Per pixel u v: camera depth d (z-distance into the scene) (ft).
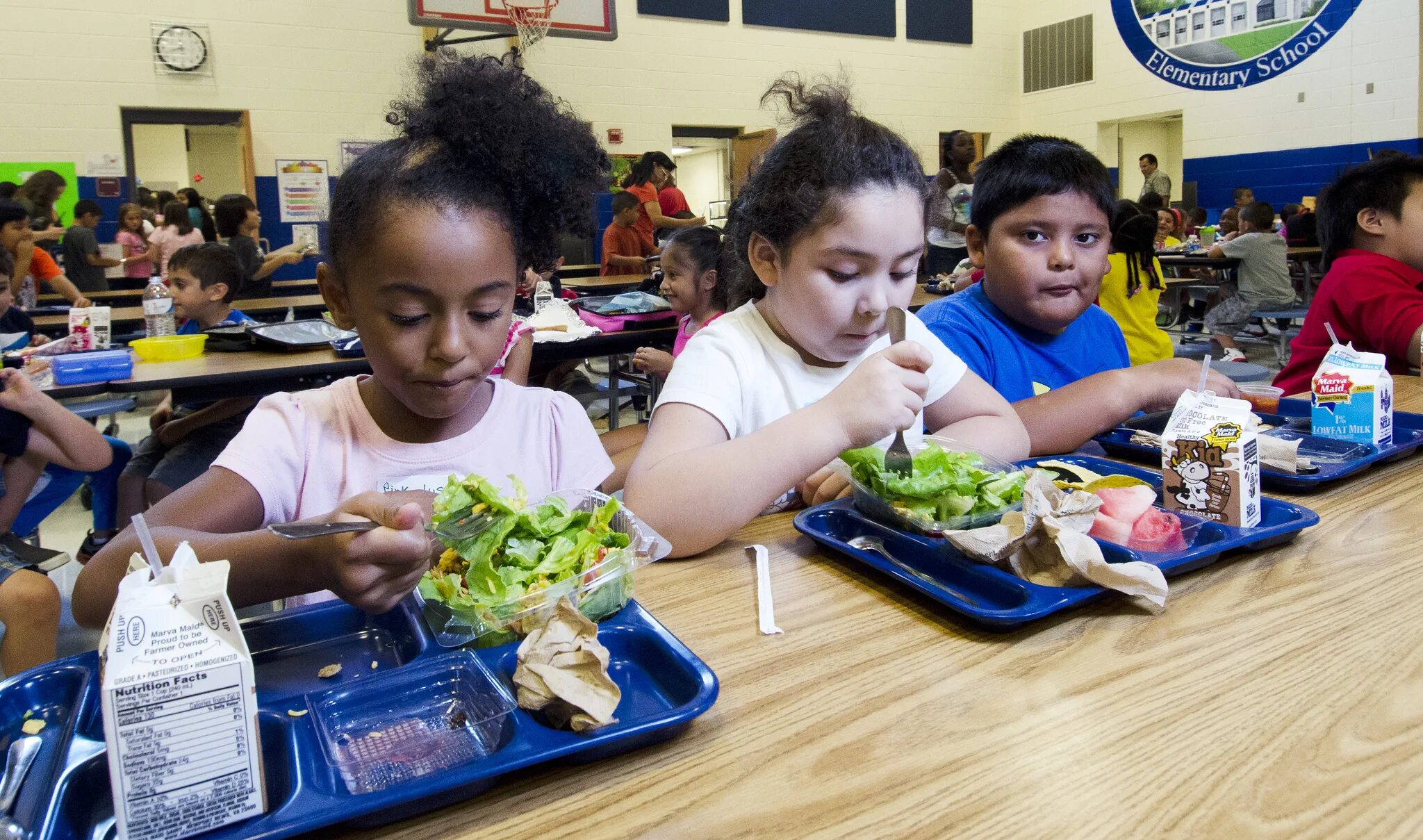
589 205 3.37
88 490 10.80
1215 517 2.82
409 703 1.93
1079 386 4.24
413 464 3.38
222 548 2.25
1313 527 2.96
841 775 1.65
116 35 20.42
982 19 31.76
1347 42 25.20
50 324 12.03
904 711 1.87
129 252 20.26
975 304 5.38
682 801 1.58
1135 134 32.19
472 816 1.57
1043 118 32.53
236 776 1.50
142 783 1.44
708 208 20.59
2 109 19.76
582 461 3.69
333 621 2.33
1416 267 6.52
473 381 2.80
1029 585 2.40
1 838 1.50
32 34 19.79
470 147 2.72
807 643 2.21
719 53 27.14
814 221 3.28
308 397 3.43
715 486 2.86
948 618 2.35
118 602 1.48
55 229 18.45
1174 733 1.75
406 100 3.02
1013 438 3.76
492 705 1.86
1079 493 2.67
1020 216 4.83
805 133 3.41
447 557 2.33
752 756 1.72
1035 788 1.59
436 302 2.60
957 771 1.65
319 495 3.28
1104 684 1.96
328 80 22.36
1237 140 27.86
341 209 2.66
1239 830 1.46
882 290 3.39
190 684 1.46
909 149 3.46
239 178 31.09
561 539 2.35
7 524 5.72
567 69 25.16
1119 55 30.04
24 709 1.92
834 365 3.90
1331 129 25.85
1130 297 8.84
